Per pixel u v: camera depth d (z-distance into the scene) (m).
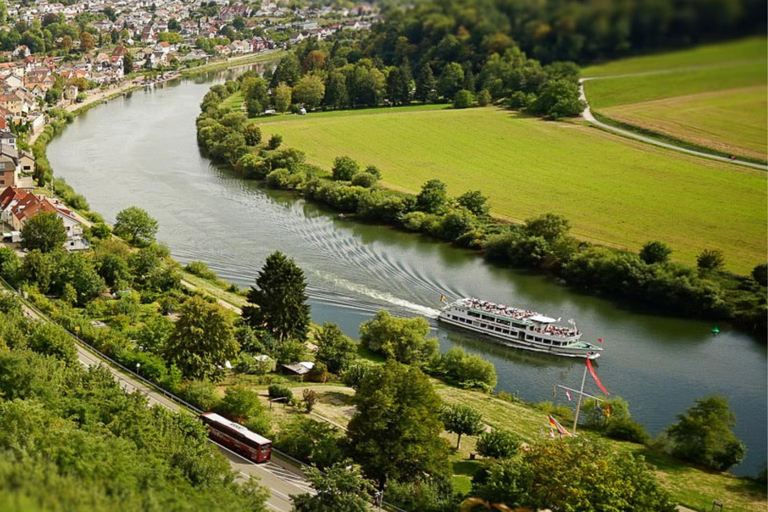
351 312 143.12
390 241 187.38
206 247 174.25
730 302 145.25
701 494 85.75
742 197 192.50
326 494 69.00
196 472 66.44
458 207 199.50
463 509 72.62
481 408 105.56
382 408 78.56
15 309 113.25
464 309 140.50
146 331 112.50
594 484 68.62
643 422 108.00
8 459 53.25
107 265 141.00
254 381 107.19
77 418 74.69
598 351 129.38
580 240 176.88
